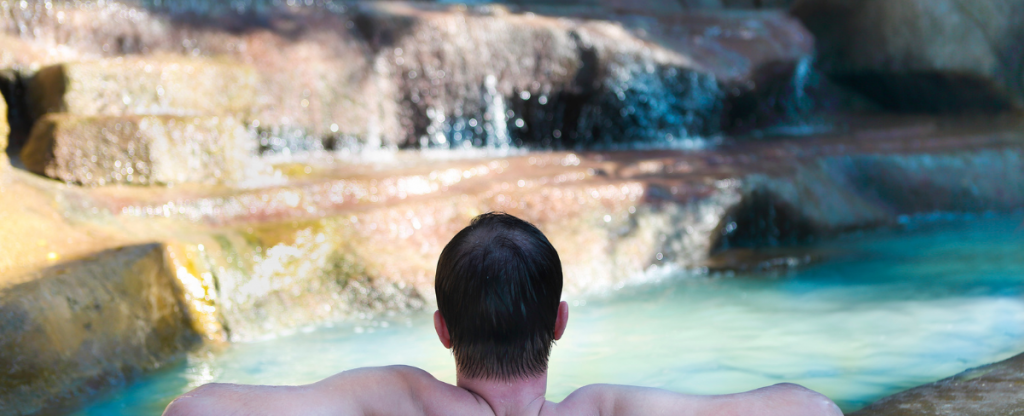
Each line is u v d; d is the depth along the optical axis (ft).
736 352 11.68
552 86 25.58
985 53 32.81
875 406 7.62
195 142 16.92
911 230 22.40
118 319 11.34
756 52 28.96
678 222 18.62
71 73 16.96
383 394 5.28
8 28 18.83
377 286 14.88
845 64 36.29
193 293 13.08
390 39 23.93
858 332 12.44
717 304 14.89
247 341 13.05
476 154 24.38
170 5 21.45
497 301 5.33
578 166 21.11
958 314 13.19
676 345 12.17
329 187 17.21
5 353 9.57
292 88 22.04
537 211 17.71
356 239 15.52
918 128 30.30
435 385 5.46
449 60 24.40
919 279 16.20
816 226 21.39
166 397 10.27
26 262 11.68
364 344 12.75
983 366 8.67
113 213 14.32
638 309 14.69
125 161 16.08
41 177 15.51
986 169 25.35
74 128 15.78
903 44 34.27
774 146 25.75
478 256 5.43
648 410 5.43
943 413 7.16
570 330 13.25
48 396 9.77
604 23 26.96
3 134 13.67
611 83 25.73
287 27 22.88
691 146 26.20
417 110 24.34
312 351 12.40
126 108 17.61
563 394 9.91
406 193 18.17
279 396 4.97
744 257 18.66
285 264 14.44
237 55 21.65
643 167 21.16
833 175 23.54
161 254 12.91
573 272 16.69
